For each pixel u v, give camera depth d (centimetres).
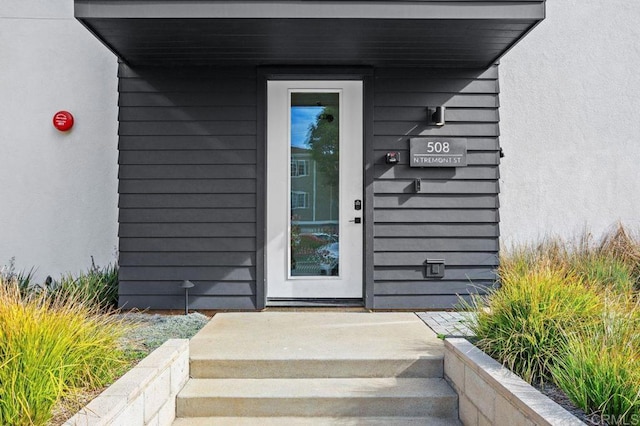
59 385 232
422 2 388
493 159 510
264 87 504
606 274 514
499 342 304
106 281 532
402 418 319
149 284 501
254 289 504
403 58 482
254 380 347
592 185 618
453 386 331
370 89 505
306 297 530
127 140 502
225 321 451
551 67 616
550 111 616
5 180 588
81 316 291
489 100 510
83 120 591
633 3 618
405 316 473
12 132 588
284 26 405
